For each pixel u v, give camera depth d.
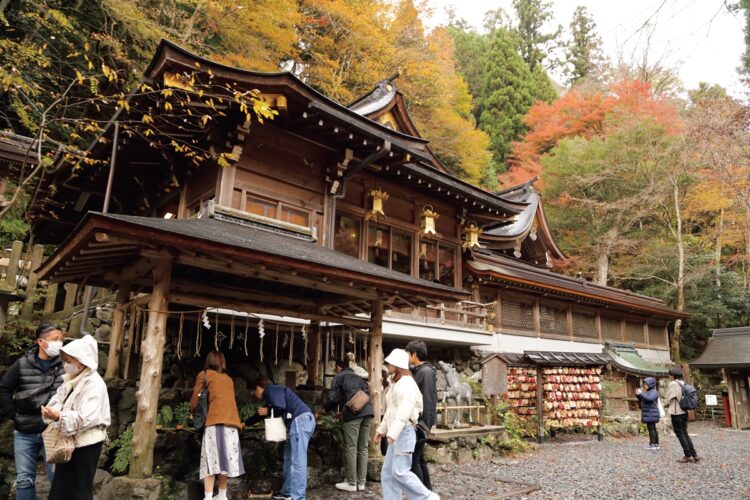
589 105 29.50
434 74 24.61
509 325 14.77
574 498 6.15
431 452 8.23
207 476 4.63
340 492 5.90
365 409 6.06
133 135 8.55
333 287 6.32
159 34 13.15
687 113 25.08
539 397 11.08
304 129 8.61
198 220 6.28
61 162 8.84
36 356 4.19
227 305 5.73
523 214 17.94
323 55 20.73
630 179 24.27
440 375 9.44
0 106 12.17
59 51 12.74
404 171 10.66
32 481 4.07
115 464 5.02
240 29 16.17
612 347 16.56
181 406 5.93
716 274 23.39
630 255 25.23
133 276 5.90
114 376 6.14
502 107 36.41
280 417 5.47
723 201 21.80
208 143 8.17
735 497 6.38
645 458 9.50
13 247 7.49
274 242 6.18
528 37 45.19
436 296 6.77
